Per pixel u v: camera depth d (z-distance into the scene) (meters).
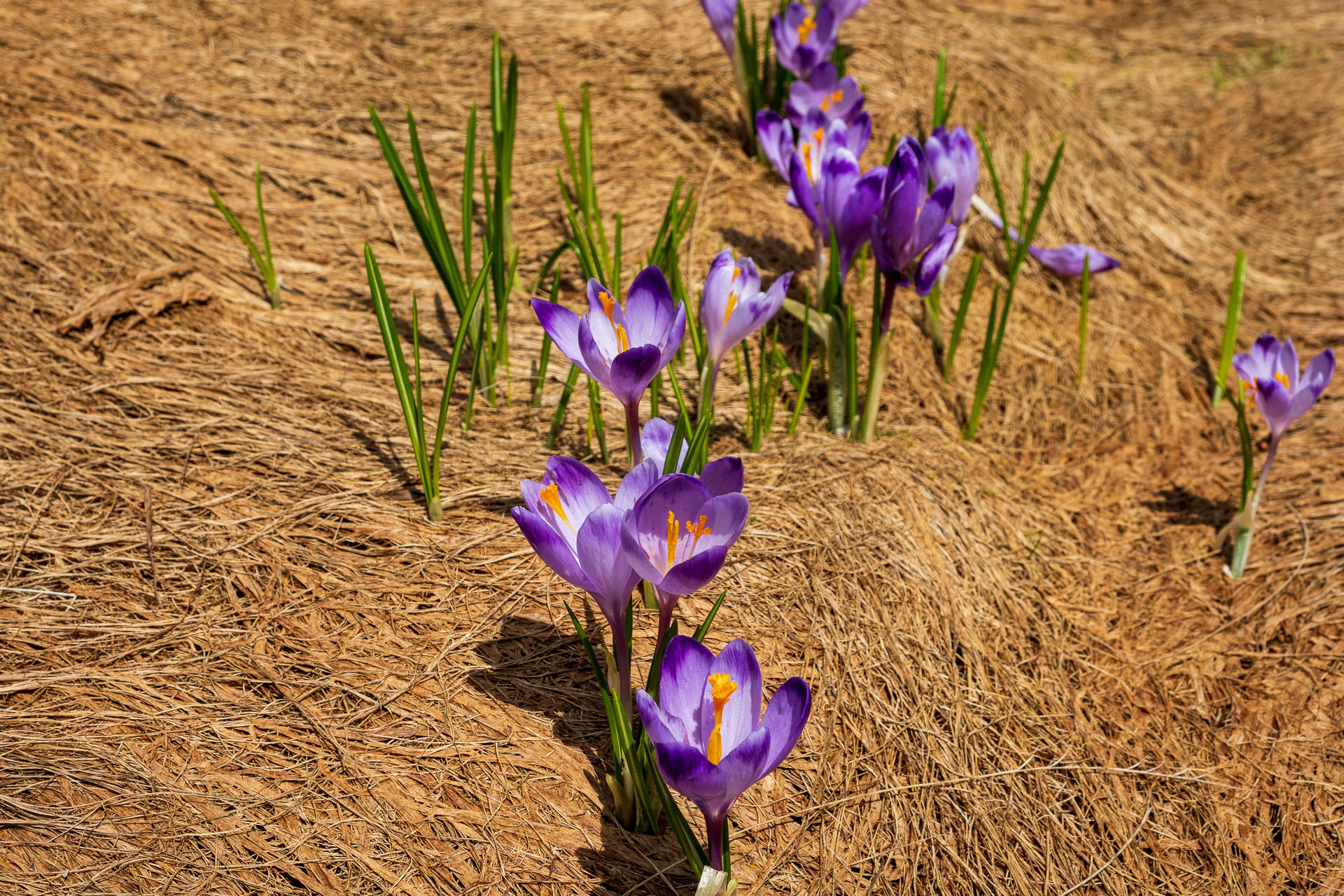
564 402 0.86
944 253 0.84
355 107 1.05
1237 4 1.56
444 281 0.88
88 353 0.86
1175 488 0.92
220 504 0.81
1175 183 1.13
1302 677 0.83
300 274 0.94
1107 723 0.81
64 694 0.74
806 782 0.76
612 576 0.69
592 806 0.73
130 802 0.71
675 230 0.88
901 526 0.85
